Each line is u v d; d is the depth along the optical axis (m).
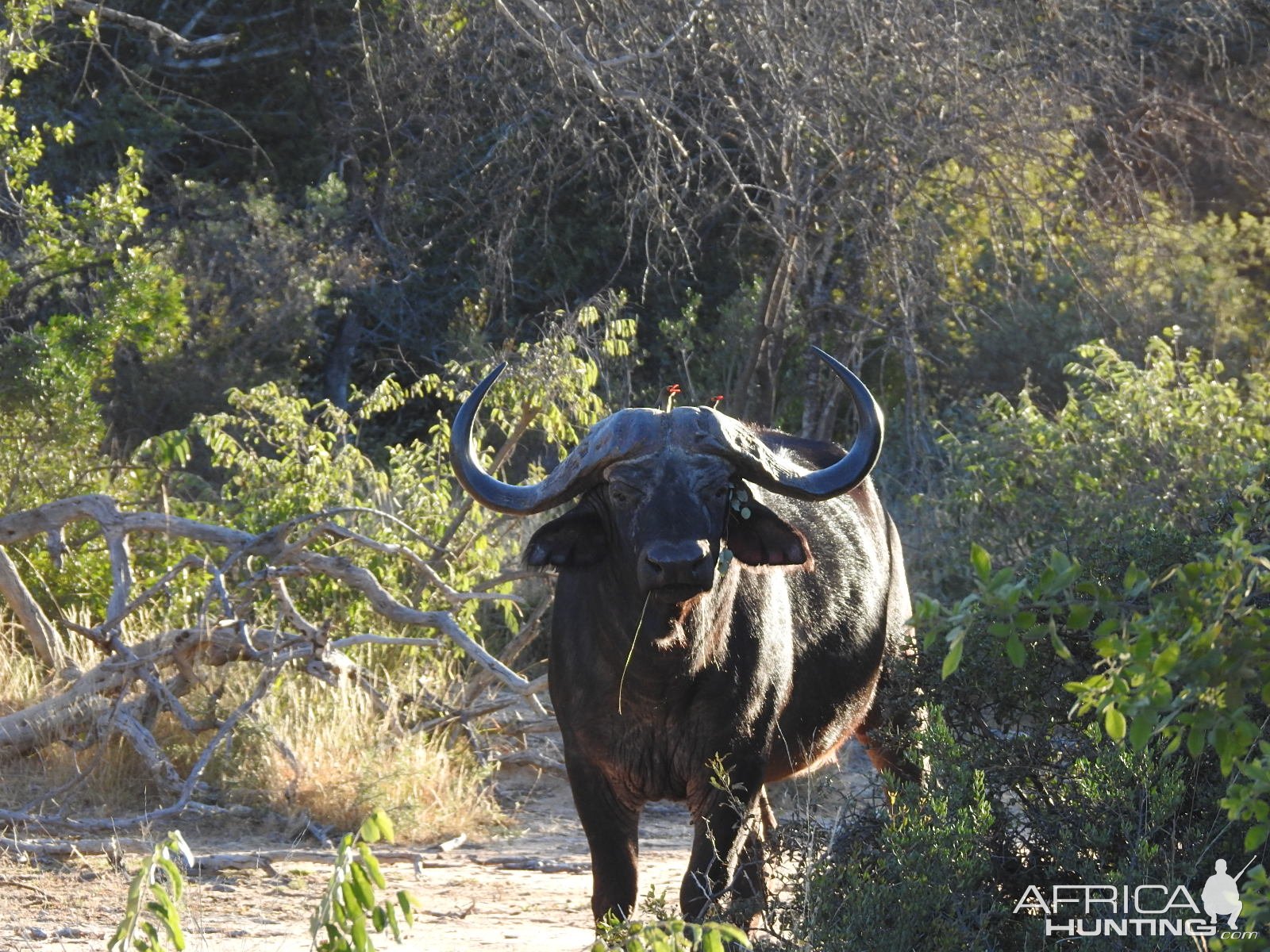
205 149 74.81
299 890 26.70
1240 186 75.19
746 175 60.97
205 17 72.00
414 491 40.88
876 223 49.25
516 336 58.81
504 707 35.16
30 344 43.97
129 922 13.52
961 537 43.19
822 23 47.56
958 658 12.24
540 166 65.44
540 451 56.72
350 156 68.38
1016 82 50.34
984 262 62.12
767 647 21.55
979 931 19.30
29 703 34.53
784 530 20.39
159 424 57.62
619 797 21.78
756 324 54.44
